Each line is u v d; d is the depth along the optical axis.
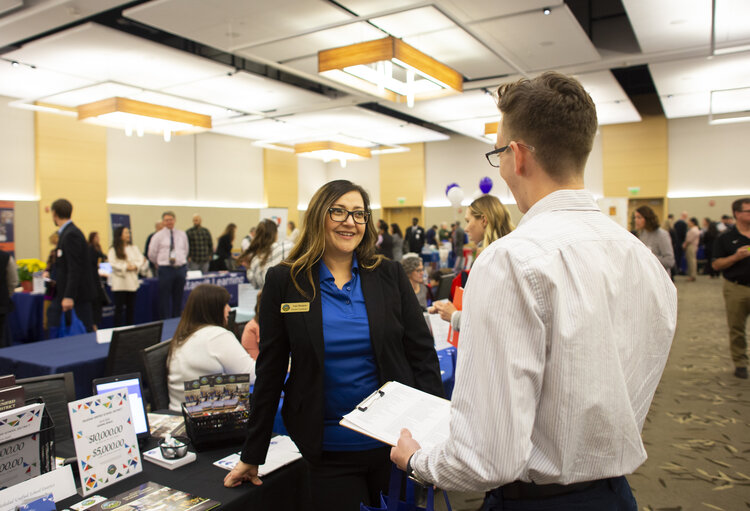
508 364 0.73
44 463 1.32
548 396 0.76
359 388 1.47
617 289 0.82
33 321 5.96
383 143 14.32
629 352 0.83
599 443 0.78
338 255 1.56
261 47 6.84
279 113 10.52
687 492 2.56
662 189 13.73
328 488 1.45
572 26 6.38
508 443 0.72
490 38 6.78
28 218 9.93
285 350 1.48
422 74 5.87
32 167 10.09
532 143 0.87
